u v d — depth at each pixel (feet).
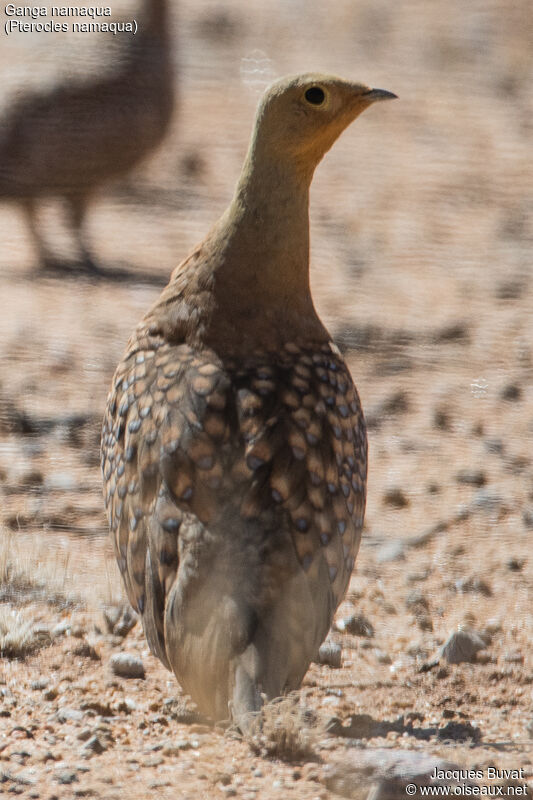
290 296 37.29
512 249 93.04
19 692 38.32
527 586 49.42
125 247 89.25
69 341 71.72
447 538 53.31
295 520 33.81
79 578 47.11
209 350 36.19
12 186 80.89
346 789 31.40
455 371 71.67
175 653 32.78
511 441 63.31
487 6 155.94
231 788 31.50
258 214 36.78
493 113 126.00
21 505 54.34
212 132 114.93
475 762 33.86
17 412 63.05
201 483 33.91
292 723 33.06
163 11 84.23
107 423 37.58
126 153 82.94
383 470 59.82
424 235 94.94
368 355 73.10
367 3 158.20
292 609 32.89
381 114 124.06
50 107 80.33
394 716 38.52
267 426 34.63
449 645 43.04
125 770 32.81
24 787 31.63
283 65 133.28
